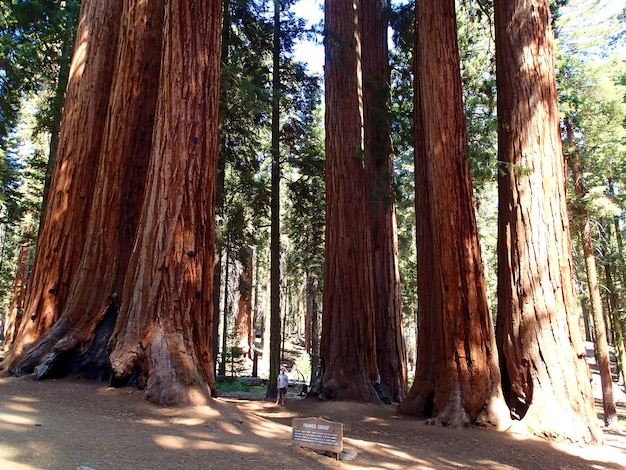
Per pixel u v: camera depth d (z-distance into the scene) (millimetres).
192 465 4105
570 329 9273
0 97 14414
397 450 6961
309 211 20172
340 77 14172
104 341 7633
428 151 10734
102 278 8117
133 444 4449
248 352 30953
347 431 8797
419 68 12438
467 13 16281
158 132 7777
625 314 21672
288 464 4715
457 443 8055
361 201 13555
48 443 4000
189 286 7254
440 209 10266
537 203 9867
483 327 9742
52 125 13906
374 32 16094
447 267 9992
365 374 12547
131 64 8984
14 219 17141
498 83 11297
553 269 9531
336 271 13172
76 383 7043
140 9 9227
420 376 11125
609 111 16875
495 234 28031
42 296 8242
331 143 13930
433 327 11164
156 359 6633
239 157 16609
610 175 17484
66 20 13273
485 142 14602
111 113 8797
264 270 38719
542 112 10219
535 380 9172
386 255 14875
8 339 25312
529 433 8719
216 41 8422
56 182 8898
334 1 14680
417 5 11734
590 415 8773
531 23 10602
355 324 12844
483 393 9375
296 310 46750
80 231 8734
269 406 12062
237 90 13180
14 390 6367
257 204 17172
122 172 8547
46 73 15680
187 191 7500
